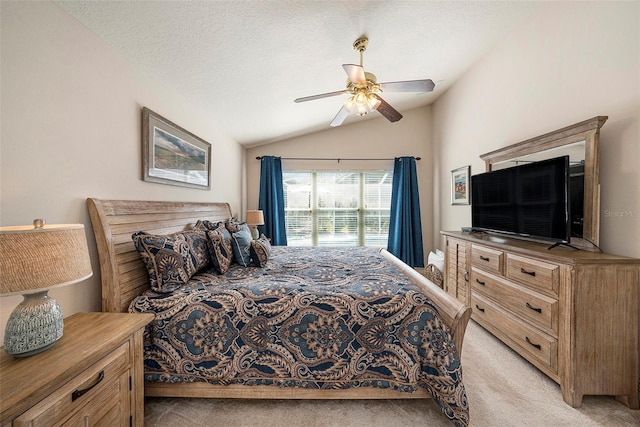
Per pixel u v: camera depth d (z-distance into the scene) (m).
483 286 2.39
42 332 0.97
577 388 1.53
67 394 0.90
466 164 3.52
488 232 2.75
